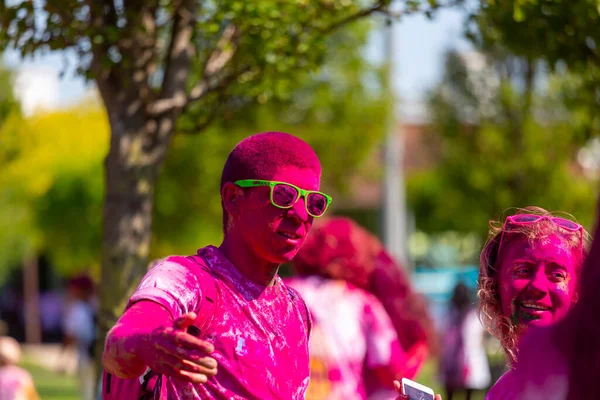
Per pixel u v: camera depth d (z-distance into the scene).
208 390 4.23
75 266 32.34
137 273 8.45
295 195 4.33
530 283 4.47
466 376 18.27
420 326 8.34
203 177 21.81
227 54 9.13
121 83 8.55
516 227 4.56
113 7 8.75
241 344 4.29
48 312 48.25
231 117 9.86
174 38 8.92
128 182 8.49
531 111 23.59
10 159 20.91
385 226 27.91
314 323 7.62
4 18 8.28
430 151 27.44
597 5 9.01
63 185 31.58
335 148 23.56
